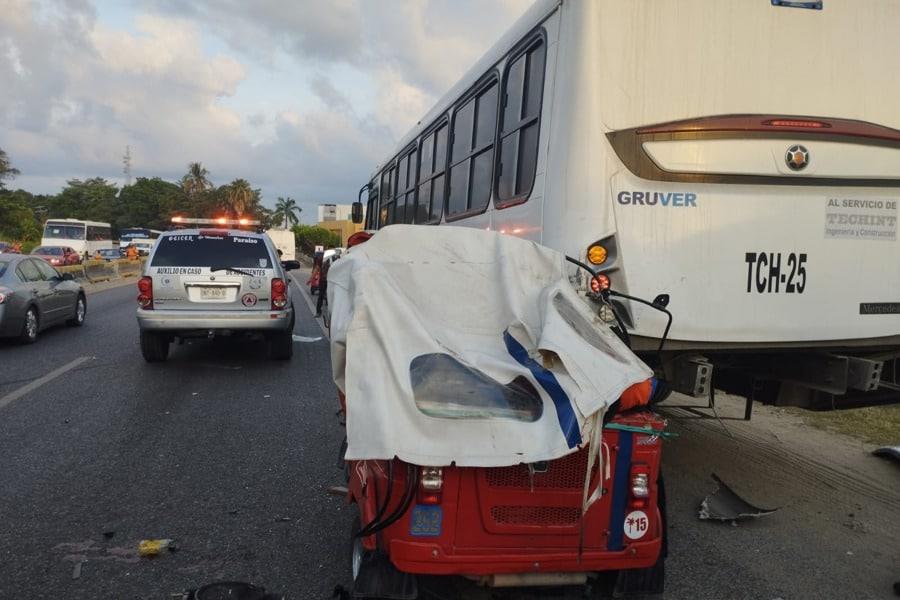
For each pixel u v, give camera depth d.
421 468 2.96
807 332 4.62
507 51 5.66
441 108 7.85
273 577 3.98
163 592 3.78
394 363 2.98
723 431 7.19
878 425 7.37
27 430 6.75
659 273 4.42
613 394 3.04
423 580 3.71
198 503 5.05
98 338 12.70
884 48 4.79
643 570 3.47
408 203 9.74
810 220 4.61
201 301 9.77
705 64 4.52
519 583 3.20
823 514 5.04
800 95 4.65
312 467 5.88
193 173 113.06
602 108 4.41
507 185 5.60
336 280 3.62
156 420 7.21
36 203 126.31
